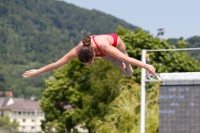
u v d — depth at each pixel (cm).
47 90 7256
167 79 3050
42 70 1258
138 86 4972
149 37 6469
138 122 4619
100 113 5566
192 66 6956
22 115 18400
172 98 3016
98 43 1209
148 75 3192
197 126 2931
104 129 4856
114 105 5078
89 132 6378
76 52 1229
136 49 6291
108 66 5488
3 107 18700
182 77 3008
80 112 6256
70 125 7150
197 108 2942
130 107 4691
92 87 5606
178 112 2984
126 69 1388
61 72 7269
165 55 6556
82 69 6931
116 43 1250
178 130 2978
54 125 7362
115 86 5334
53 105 7238
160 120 3025
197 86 2961
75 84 6962
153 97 4716
